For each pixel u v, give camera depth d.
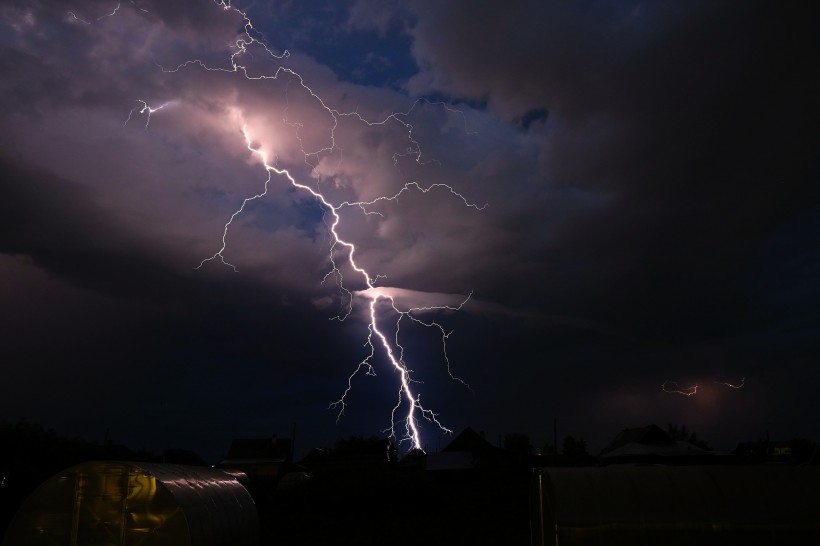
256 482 43.12
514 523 24.53
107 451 31.61
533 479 12.38
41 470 25.53
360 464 54.19
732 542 10.12
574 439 63.84
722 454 34.66
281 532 23.22
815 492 10.43
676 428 51.88
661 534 10.28
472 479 49.62
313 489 31.23
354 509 29.81
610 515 10.48
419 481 32.00
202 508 11.89
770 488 10.55
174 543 11.00
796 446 44.28
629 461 34.47
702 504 10.42
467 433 56.47
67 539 11.02
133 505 11.13
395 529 23.56
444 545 19.58
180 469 13.13
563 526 10.52
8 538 11.09
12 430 27.28
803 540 10.03
